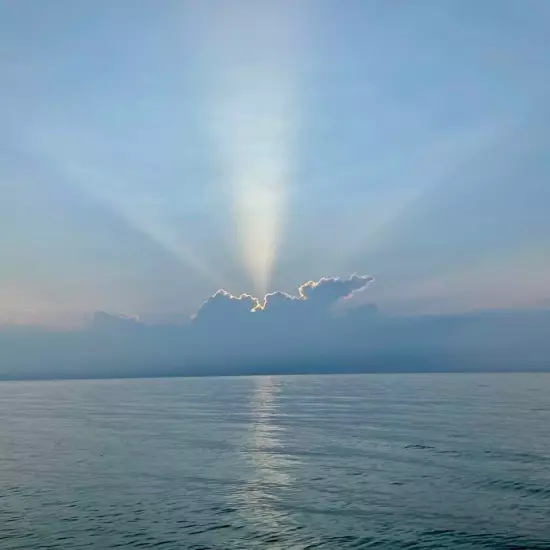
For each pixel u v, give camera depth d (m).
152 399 145.75
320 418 83.94
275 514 31.75
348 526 29.52
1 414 102.00
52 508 33.31
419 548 26.31
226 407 111.94
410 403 111.88
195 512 32.25
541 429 65.25
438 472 41.59
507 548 26.02
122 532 28.97
